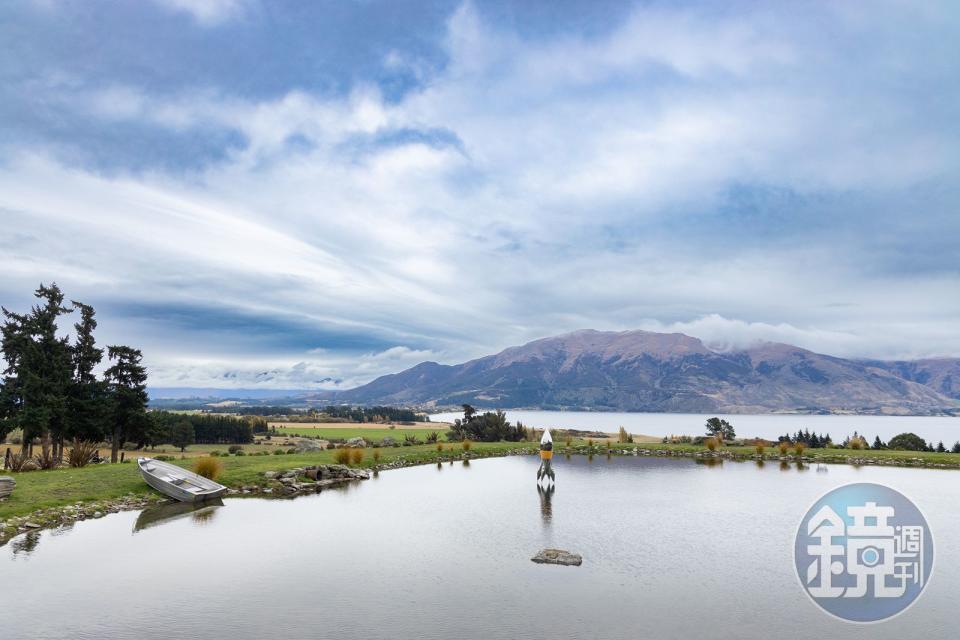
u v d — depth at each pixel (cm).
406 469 6075
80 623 1811
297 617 1881
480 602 2038
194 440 11338
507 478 5284
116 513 3388
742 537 2988
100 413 5822
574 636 1767
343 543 2814
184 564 2438
